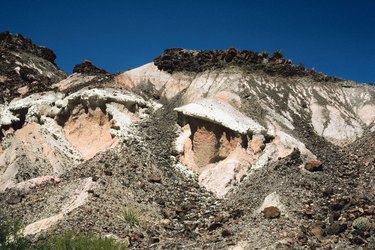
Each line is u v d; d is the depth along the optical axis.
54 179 27.56
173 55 40.34
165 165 28.33
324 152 29.58
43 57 57.97
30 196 26.30
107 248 18.38
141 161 27.89
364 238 18.89
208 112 29.23
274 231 19.94
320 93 37.00
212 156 28.59
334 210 21.62
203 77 37.66
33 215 24.28
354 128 33.38
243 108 32.62
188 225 22.31
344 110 35.69
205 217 23.11
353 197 22.67
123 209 23.02
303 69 39.25
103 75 42.94
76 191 24.95
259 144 28.67
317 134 32.69
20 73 48.44
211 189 26.31
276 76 37.91
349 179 25.83
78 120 33.47
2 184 29.55
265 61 39.62
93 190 24.36
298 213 21.41
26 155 31.36
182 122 31.36
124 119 32.38
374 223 19.70
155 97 36.34
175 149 29.62
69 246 18.78
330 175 25.95
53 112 34.09
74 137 33.12
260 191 24.23
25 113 34.56
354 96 37.31
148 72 38.97
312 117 34.31
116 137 30.73
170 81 38.06
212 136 28.83
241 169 27.20
